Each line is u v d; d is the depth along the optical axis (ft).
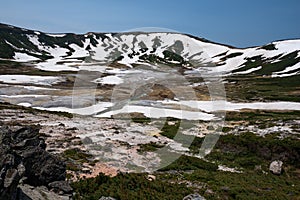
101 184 55.47
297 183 75.10
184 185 63.31
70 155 72.54
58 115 140.26
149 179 63.82
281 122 116.06
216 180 69.36
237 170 82.89
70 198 45.01
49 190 44.37
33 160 43.93
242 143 96.78
